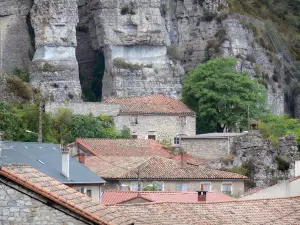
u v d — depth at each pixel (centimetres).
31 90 18625
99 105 17038
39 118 15125
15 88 18125
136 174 11919
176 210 5966
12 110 15850
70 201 4434
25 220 4362
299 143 18212
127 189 11662
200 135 16200
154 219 5806
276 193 7981
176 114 17162
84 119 16438
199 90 18712
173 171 12231
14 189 4356
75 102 17012
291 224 5859
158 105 17362
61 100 18800
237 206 6122
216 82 18712
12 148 8856
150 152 14812
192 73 19600
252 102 18712
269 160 14875
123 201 7812
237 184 12619
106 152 14262
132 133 17025
